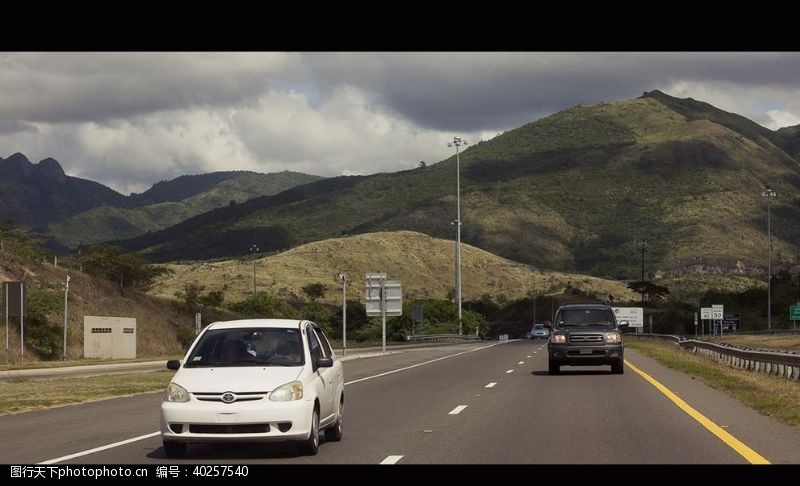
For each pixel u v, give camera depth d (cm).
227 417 1518
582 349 3669
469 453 1594
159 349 7231
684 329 17200
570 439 1758
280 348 1667
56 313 6312
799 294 17575
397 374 4012
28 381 3803
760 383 3142
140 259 8106
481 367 4503
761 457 1520
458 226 11950
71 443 1775
